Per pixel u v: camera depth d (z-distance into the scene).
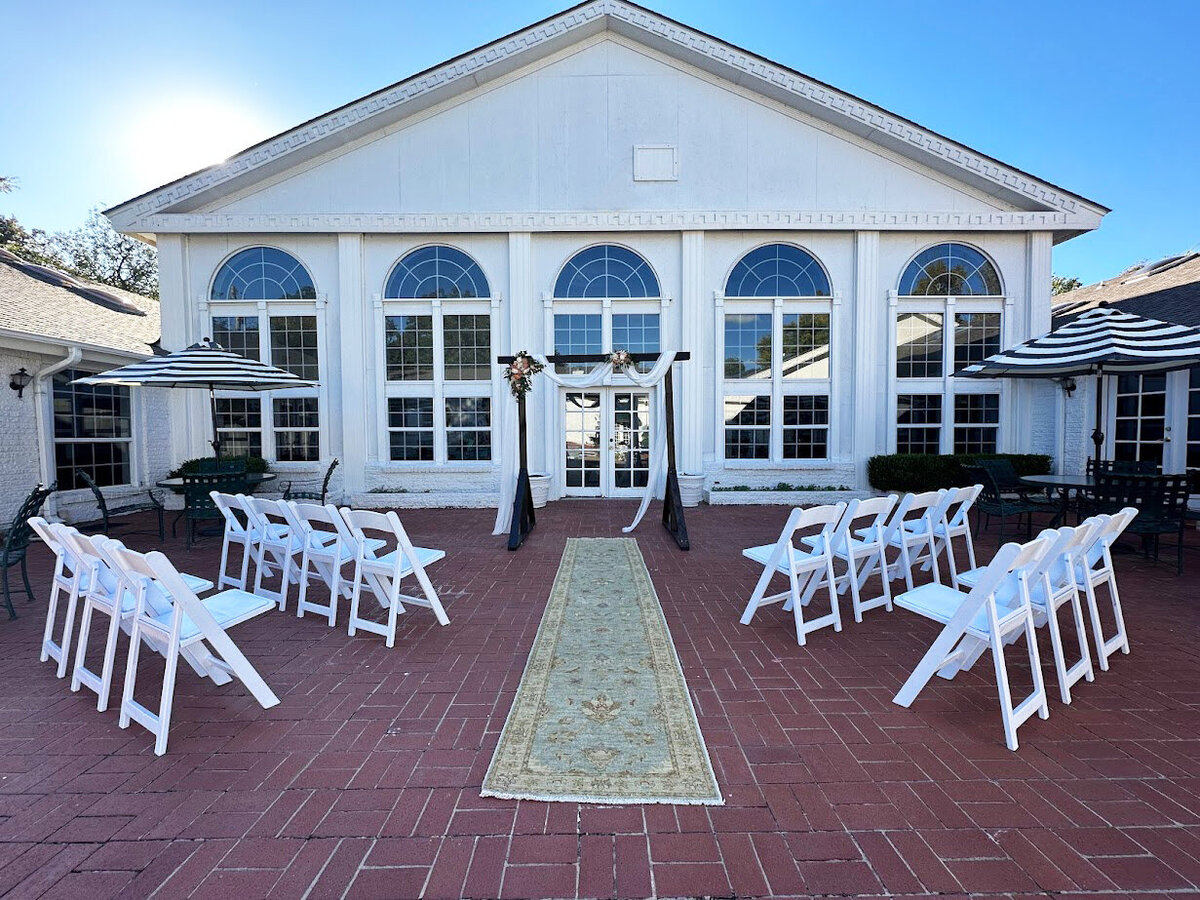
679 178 9.86
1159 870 1.83
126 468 9.38
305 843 1.96
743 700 2.98
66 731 2.72
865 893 1.75
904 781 2.29
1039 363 5.86
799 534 7.30
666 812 2.11
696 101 9.80
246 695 3.07
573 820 2.07
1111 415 8.92
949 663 3.20
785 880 1.80
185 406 10.09
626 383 10.20
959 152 9.47
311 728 2.72
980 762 2.43
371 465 10.10
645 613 4.33
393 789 2.25
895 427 10.11
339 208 9.86
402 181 9.85
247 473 8.16
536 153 9.84
